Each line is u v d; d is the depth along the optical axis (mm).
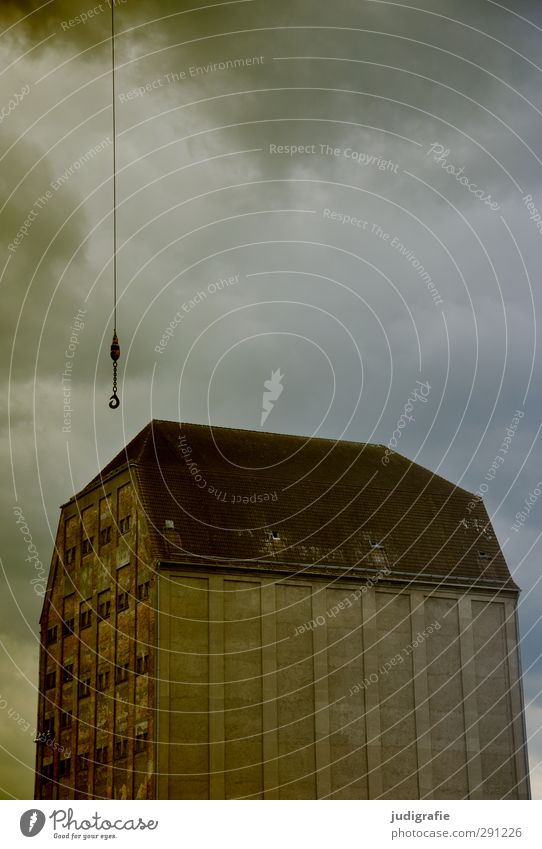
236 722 75312
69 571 83812
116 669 77938
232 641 76500
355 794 77250
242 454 84250
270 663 77062
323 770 76688
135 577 77750
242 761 74875
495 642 83688
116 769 76188
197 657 75438
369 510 84688
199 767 73750
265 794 74875
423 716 80250
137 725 75188
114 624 78812
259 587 78188
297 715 77000
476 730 81438
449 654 82125
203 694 75000
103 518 81688
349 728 78188
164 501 78812
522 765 82125
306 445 87000
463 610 83312
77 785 79125
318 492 84188
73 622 82625
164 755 73125
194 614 76000
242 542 78938
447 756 80250
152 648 74812
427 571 82938
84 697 80250
